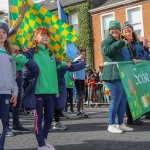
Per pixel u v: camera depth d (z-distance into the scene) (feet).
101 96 49.37
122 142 16.80
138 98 20.77
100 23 85.46
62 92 15.75
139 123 23.26
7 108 14.05
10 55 14.57
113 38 19.65
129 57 21.33
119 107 20.15
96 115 32.30
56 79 15.47
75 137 18.67
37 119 14.88
